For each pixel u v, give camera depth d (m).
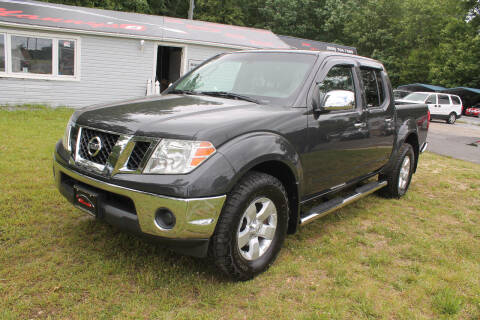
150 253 3.21
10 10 12.30
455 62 32.44
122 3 26.59
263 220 2.94
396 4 35.44
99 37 13.14
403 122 5.14
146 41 13.91
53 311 2.42
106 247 3.25
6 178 4.83
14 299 2.49
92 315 2.41
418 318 2.63
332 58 3.80
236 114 2.89
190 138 2.49
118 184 2.57
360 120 3.97
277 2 37.12
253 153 2.68
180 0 33.81
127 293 2.66
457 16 36.59
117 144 2.62
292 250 3.48
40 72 12.48
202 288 2.75
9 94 12.10
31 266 2.88
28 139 7.27
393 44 36.59
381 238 3.99
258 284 2.90
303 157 3.23
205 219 2.48
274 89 3.46
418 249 3.73
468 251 3.78
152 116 2.77
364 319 2.59
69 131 3.11
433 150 10.68
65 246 3.23
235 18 36.06
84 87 13.27
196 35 14.98
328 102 3.27
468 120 25.33
